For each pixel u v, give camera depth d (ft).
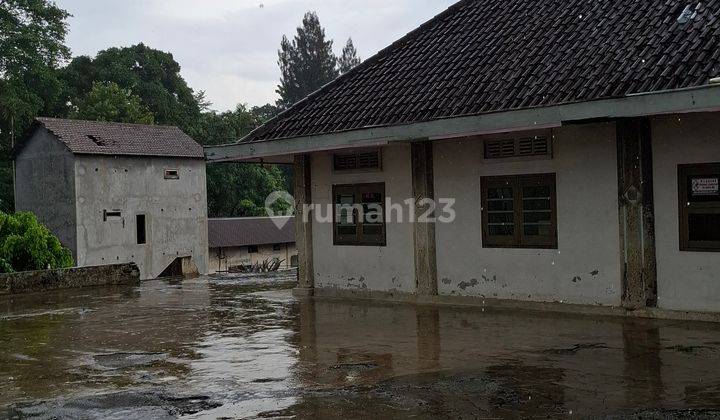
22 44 123.24
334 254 43.01
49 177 101.24
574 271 33.17
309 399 18.89
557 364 22.27
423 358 23.97
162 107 159.94
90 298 46.73
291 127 43.06
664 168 30.40
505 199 35.65
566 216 33.35
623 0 36.94
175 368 23.56
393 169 39.86
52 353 27.14
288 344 27.40
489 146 36.27
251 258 130.72
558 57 34.50
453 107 34.94
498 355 24.03
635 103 27.30
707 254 29.30
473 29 43.42
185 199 111.96
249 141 43.57
